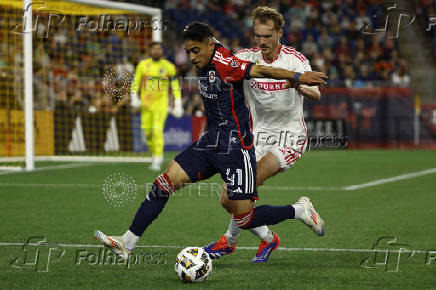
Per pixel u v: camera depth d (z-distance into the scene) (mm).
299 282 15859
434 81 75250
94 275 16516
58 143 55875
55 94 56500
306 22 84812
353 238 21922
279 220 18141
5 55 52781
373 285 15578
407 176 42719
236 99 16594
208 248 18469
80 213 27094
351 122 71125
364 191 35250
